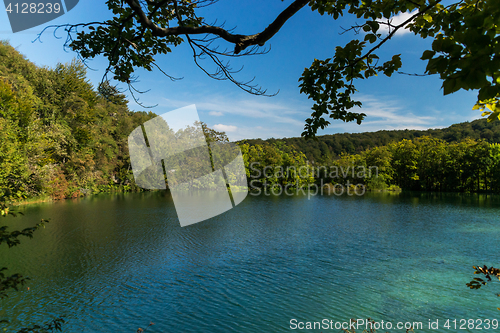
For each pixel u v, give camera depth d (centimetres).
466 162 4634
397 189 5012
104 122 4138
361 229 1648
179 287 837
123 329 618
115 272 945
